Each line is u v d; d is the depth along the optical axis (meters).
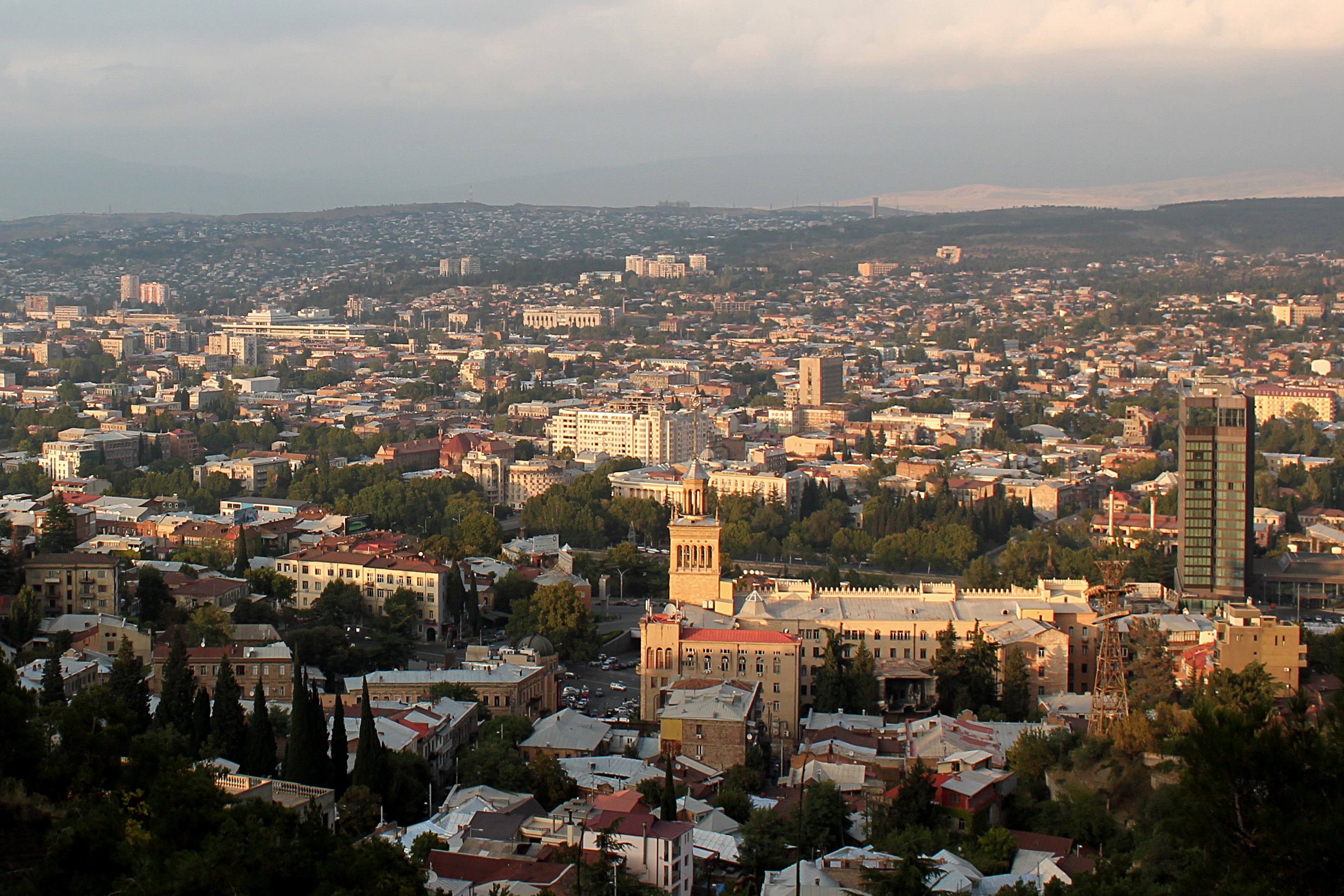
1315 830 186.38
